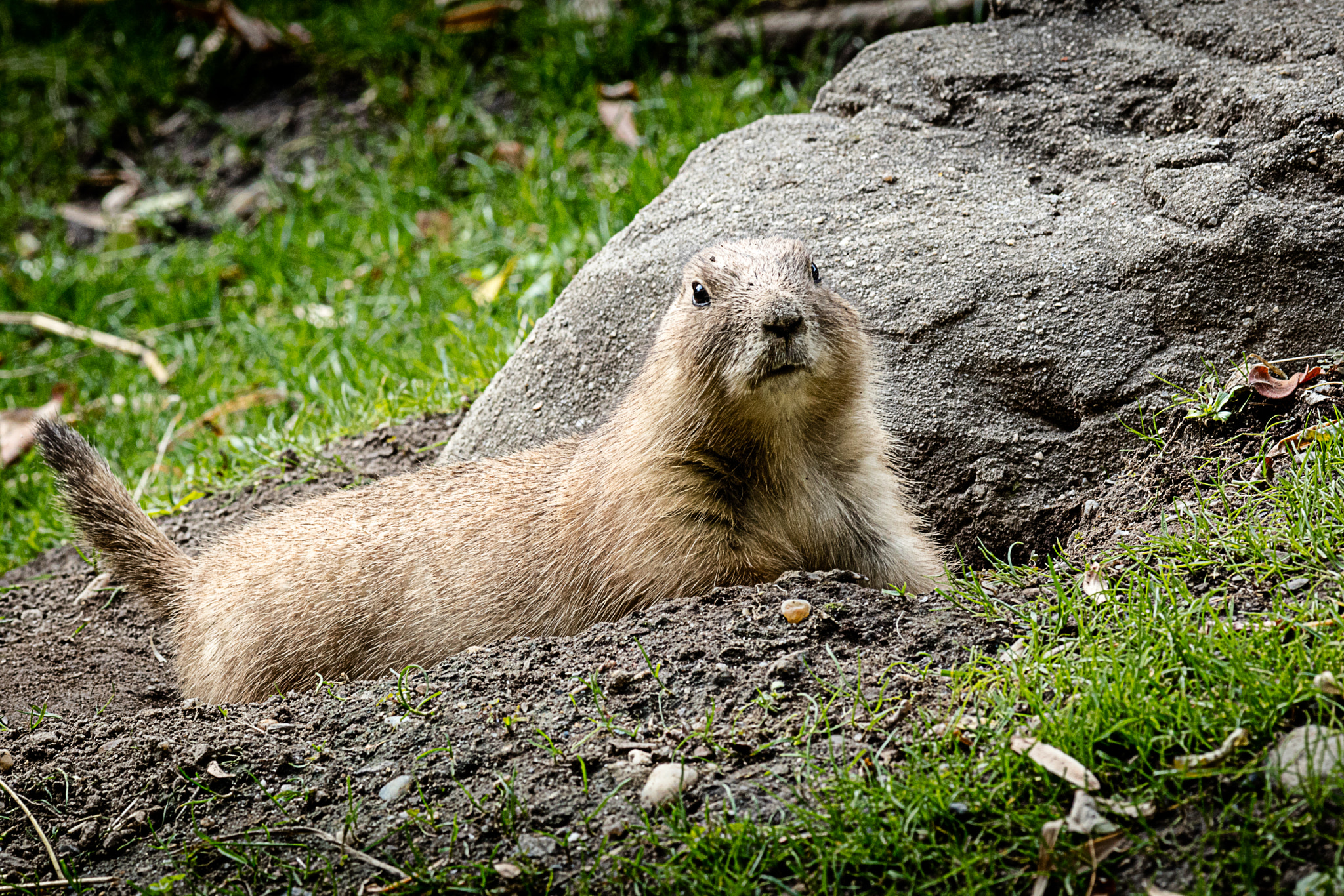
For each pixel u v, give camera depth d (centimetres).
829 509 869
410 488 949
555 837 580
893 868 535
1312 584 626
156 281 1697
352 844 603
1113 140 991
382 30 1998
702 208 1063
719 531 820
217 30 2103
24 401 1546
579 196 1512
